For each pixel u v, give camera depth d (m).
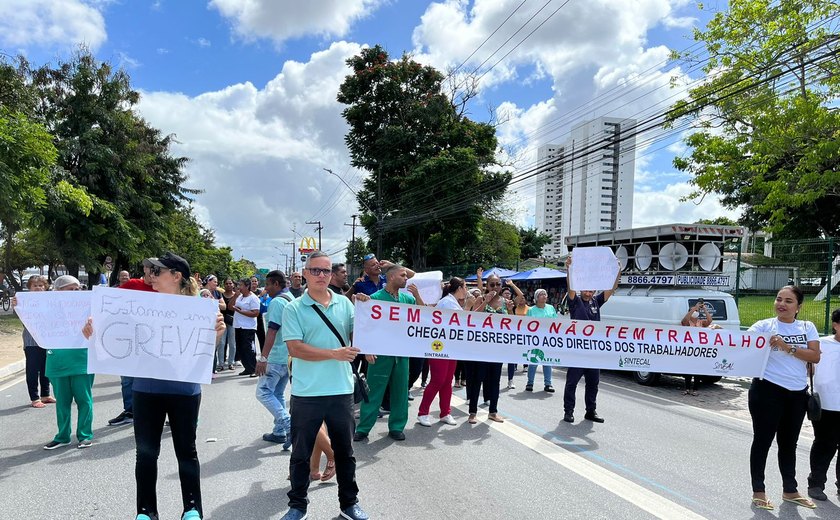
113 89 24.47
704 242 10.99
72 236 22.70
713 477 4.90
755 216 32.44
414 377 7.93
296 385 3.61
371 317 4.84
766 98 15.77
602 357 5.44
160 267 3.75
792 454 4.34
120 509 3.99
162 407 3.50
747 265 13.09
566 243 14.00
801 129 15.34
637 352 5.43
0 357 11.49
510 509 4.10
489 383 6.90
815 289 11.27
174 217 35.50
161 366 3.47
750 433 6.62
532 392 9.03
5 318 20.38
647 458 5.43
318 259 3.67
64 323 4.90
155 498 3.47
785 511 4.16
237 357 11.09
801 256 11.70
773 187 15.84
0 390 8.58
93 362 3.44
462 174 33.25
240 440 5.78
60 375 5.37
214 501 4.14
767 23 16.48
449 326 5.05
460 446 5.71
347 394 3.67
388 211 37.16
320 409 3.57
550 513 4.04
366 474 4.82
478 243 39.22
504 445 5.76
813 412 4.22
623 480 4.76
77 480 4.57
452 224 36.19
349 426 3.68
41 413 6.97
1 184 12.16
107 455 5.23
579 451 5.61
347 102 38.75
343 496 3.71
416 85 38.16
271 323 5.52
